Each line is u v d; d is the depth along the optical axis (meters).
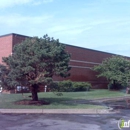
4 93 28.59
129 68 40.94
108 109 16.91
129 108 18.67
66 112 15.93
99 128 10.85
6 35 31.19
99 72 43.44
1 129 10.50
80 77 40.53
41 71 18.19
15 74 17.66
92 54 43.47
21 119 13.09
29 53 18.08
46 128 10.77
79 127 11.05
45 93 29.48
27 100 19.38
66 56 18.95
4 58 18.77
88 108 16.72
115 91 38.56
